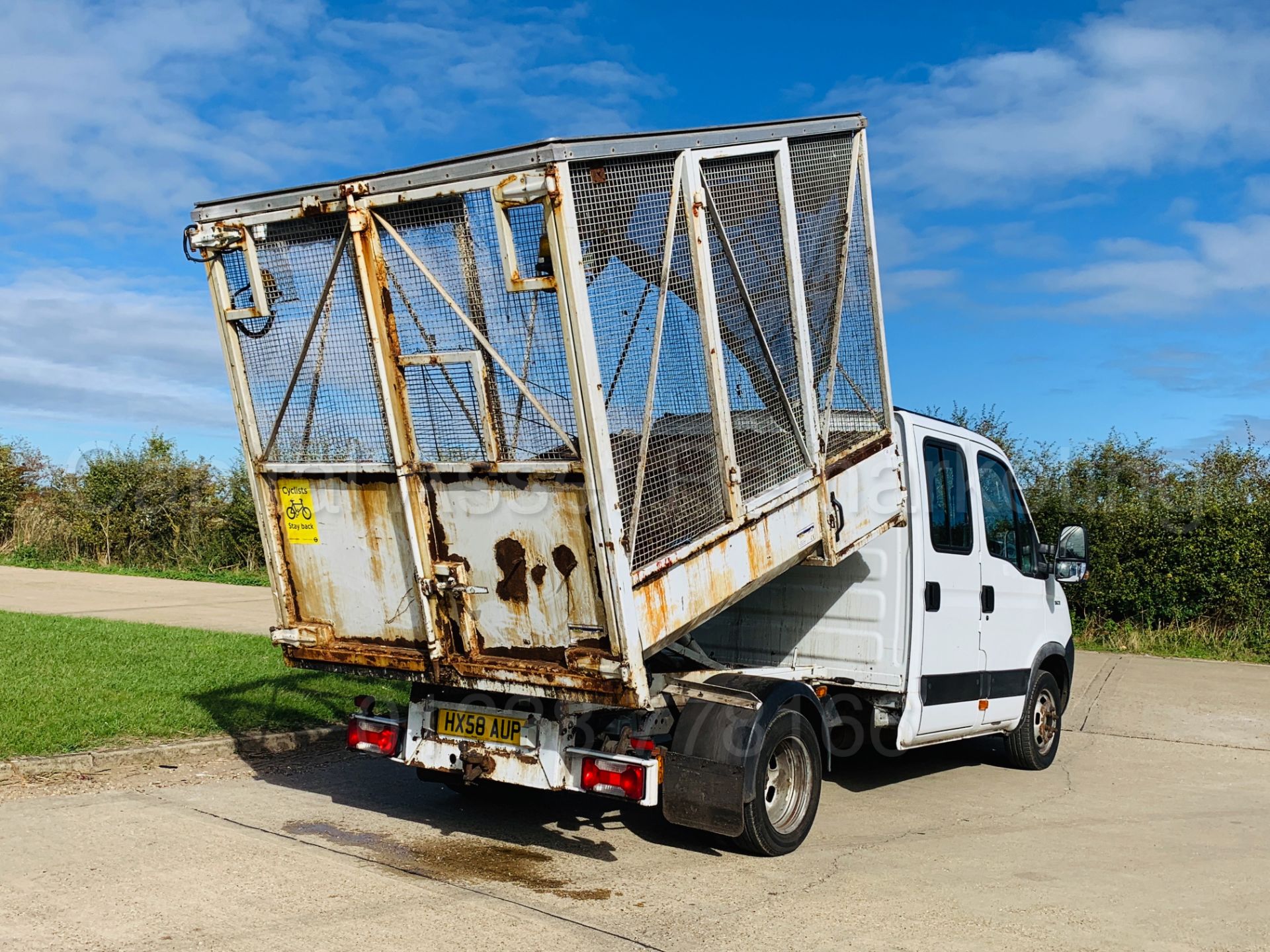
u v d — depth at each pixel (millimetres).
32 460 28312
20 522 26891
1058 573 8641
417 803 6609
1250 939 4566
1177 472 16797
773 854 5523
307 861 5266
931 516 7027
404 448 5059
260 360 5492
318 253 5141
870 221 6316
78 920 4332
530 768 5320
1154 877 5434
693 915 4656
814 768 5789
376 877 5031
